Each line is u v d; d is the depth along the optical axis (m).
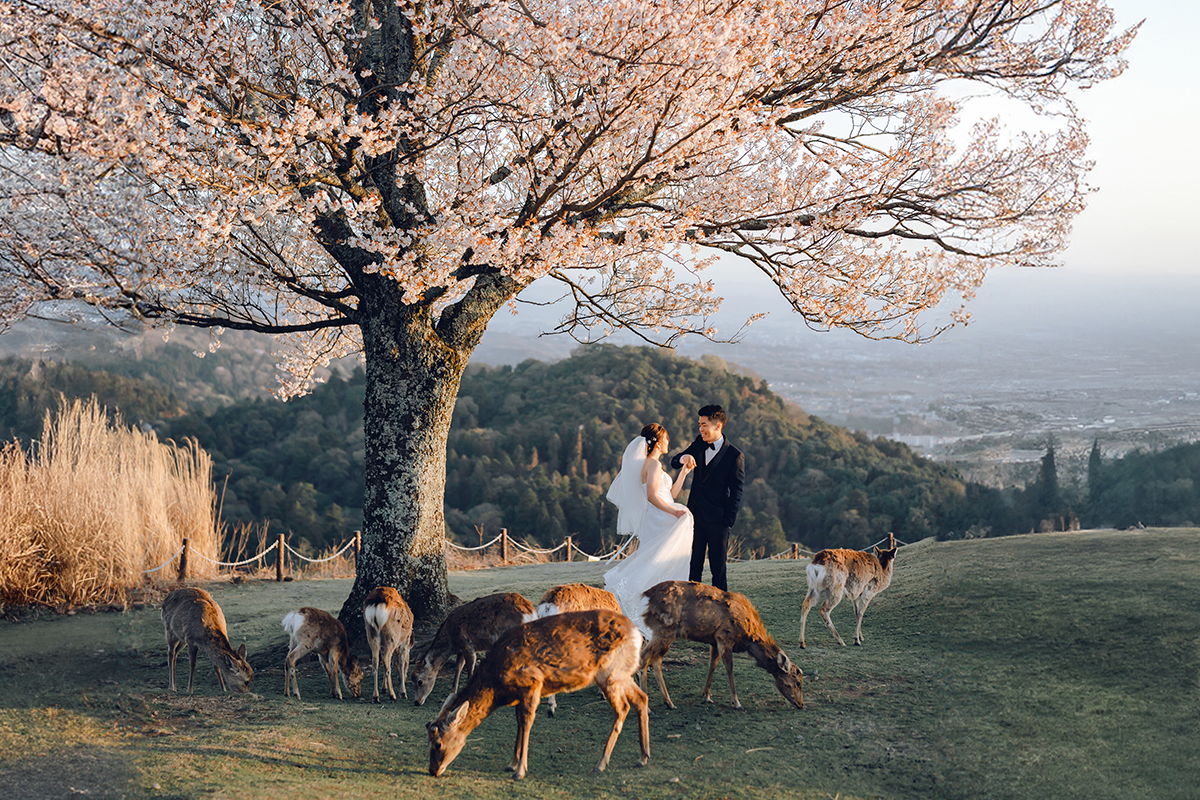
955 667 6.08
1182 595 6.62
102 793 3.80
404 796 4.05
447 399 8.69
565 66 6.77
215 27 6.71
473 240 6.91
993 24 8.52
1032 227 9.26
